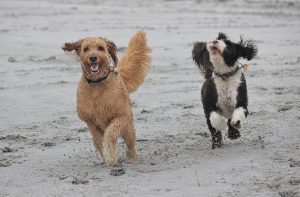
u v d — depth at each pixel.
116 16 43.78
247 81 20.23
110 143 11.11
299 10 47.53
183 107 17.06
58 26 37.19
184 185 9.77
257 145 12.31
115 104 11.13
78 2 55.84
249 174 10.12
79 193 9.67
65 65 24.42
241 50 12.40
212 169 10.59
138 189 9.70
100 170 11.14
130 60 12.66
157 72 22.78
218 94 12.30
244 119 11.96
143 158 11.99
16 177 10.98
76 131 14.80
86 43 11.22
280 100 17.06
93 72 10.83
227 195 9.12
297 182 9.53
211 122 12.07
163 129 14.69
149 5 54.22
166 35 33.28
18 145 13.53
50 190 9.97
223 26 37.28
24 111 17.06
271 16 43.28
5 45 29.42
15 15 43.16
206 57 12.55
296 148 11.77
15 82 20.97
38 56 26.67
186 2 56.72
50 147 13.34
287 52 26.84
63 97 18.69
